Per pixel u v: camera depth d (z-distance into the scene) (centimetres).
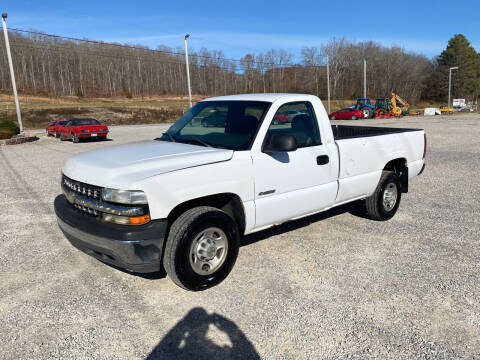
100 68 13588
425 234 534
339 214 630
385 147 561
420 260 448
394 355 285
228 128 437
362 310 344
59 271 433
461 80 10369
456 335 309
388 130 639
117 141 2177
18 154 1584
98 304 362
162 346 300
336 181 495
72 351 296
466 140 1722
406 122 3170
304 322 328
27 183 931
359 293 374
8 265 451
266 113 421
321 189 472
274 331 316
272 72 11212
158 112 6494
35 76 12925
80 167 383
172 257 351
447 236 526
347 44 10812
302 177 449
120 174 345
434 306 350
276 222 441
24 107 6744
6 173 1088
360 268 429
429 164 1116
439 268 428
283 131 437
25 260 464
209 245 377
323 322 327
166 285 397
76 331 321
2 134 2147
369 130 665
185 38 3431
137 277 416
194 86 13388
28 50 12575
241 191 396
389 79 10894
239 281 401
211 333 315
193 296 373
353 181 515
